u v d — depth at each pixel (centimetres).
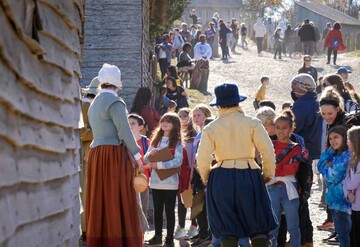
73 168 605
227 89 764
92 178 778
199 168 769
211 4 7306
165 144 977
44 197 489
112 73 786
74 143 612
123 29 1809
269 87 3266
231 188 748
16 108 417
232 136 756
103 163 773
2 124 393
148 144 1028
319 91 1827
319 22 6612
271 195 845
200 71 2978
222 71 3709
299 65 3966
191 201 976
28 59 450
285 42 4509
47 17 508
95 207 773
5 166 398
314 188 1453
